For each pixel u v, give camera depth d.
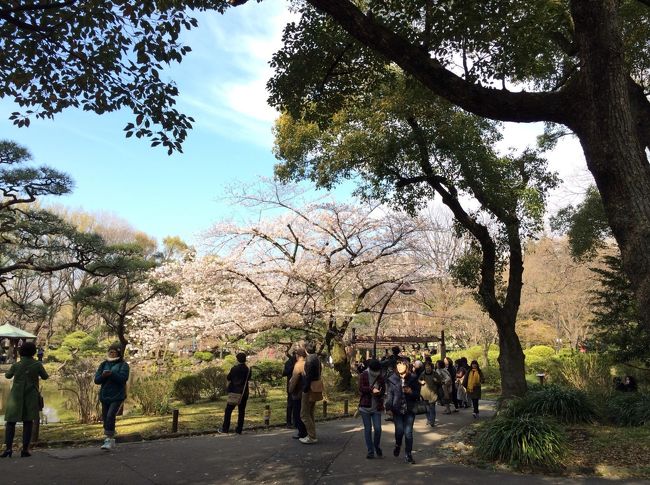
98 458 6.82
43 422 12.42
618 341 14.64
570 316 27.11
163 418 12.17
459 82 4.86
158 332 17.14
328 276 17.09
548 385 10.59
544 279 28.22
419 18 7.34
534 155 11.91
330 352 19.48
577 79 4.49
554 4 7.61
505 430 7.03
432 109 10.38
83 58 7.17
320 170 14.32
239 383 9.59
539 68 9.05
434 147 10.55
